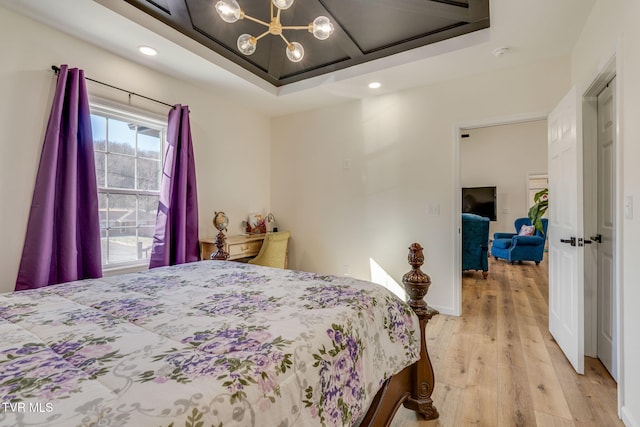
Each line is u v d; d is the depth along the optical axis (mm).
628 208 1477
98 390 622
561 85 2598
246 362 753
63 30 2205
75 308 1153
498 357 2174
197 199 3229
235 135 3732
